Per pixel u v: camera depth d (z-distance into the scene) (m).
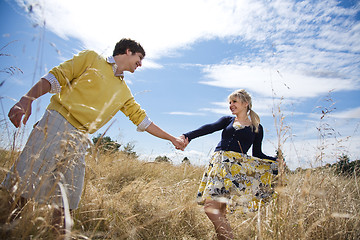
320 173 2.30
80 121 1.96
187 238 2.49
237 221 2.75
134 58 2.36
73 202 1.87
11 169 1.69
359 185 2.50
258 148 2.97
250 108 2.96
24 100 1.73
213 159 2.71
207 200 2.45
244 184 2.55
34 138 1.76
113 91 2.20
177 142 2.88
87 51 2.16
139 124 2.72
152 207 2.71
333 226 2.04
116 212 2.30
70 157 1.70
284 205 2.00
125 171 4.07
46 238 1.48
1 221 1.43
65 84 2.03
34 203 1.50
